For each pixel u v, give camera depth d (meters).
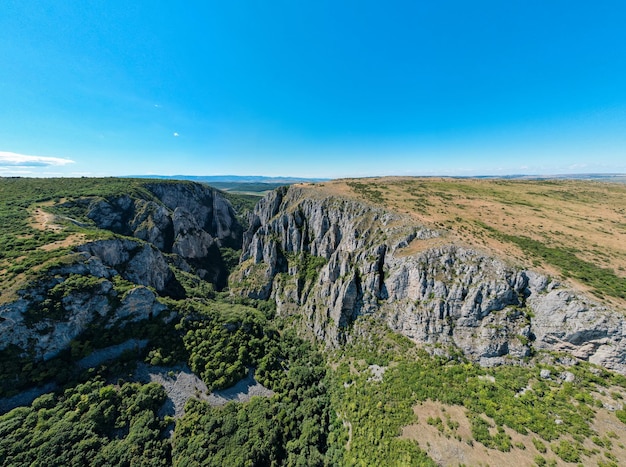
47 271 67.94
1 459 47.38
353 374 72.44
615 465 37.75
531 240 79.00
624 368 47.12
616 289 56.66
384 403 59.47
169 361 73.25
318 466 55.81
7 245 76.75
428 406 54.47
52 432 51.50
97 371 64.81
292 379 78.69
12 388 56.72
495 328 58.72
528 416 46.72
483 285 62.88
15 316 59.66
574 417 44.47
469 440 46.41
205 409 64.88
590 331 50.41
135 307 77.25
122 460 51.19
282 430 63.78
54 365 61.91
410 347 68.94
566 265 65.50
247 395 72.69
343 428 62.19
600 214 103.88
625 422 41.91
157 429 58.34
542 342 55.66
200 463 53.81
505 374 54.69
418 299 70.88
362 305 82.94
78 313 68.00
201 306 94.75
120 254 94.12
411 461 46.75
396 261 79.81
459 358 61.03
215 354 78.06
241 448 56.78
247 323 92.75
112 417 57.84
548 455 41.22
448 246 73.56
